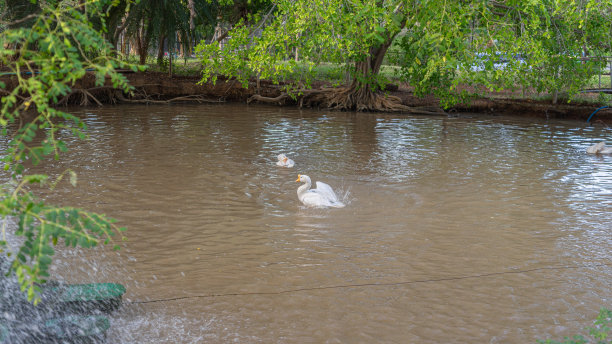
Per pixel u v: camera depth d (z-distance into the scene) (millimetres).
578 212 11094
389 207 11172
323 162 15555
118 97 30344
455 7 10859
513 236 9578
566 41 20734
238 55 17062
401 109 29266
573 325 6375
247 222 10016
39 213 3393
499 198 12031
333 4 13664
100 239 8867
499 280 7684
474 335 6105
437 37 10695
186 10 34219
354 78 30141
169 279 7480
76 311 6172
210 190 12133
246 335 6000
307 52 16703
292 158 16016
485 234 9656
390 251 8750
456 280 7660
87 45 3594
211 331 6066
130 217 10094
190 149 16906
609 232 9875
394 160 16062
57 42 3426
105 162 14578
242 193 11977
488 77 15664
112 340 5758
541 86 23578
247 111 28391
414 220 10359
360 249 8812
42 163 14086
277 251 8641
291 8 14805
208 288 7230
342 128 22828
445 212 10922
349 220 10281
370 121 25453
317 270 7926
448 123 25250
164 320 6297
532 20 13547
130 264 7941
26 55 3551
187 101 32312
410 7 12336
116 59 3623
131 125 21938
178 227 9641
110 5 3854
